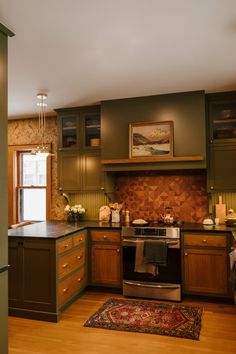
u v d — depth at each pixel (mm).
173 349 2605
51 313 3186
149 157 4020
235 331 2916
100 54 2783
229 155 3939
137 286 3814
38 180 5176
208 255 3643
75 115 4555
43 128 5051
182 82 3568
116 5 2043
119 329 2979
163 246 3650
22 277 3309
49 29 2330
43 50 2682
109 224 4230
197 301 3701
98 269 4047
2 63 2225
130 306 3543
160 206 4500
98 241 4051
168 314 3305
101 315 3295
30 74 3240
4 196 2230
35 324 3127
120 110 4184
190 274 3703
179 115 3957
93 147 4457
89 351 2594
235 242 3006
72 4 2021
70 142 4621
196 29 2361
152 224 4105
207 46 2658
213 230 3621
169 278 3727
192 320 3148
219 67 3137
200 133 3883
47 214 5023
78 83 3539
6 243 2244
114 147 4199
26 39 2480
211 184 3988
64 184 4590
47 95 3953
